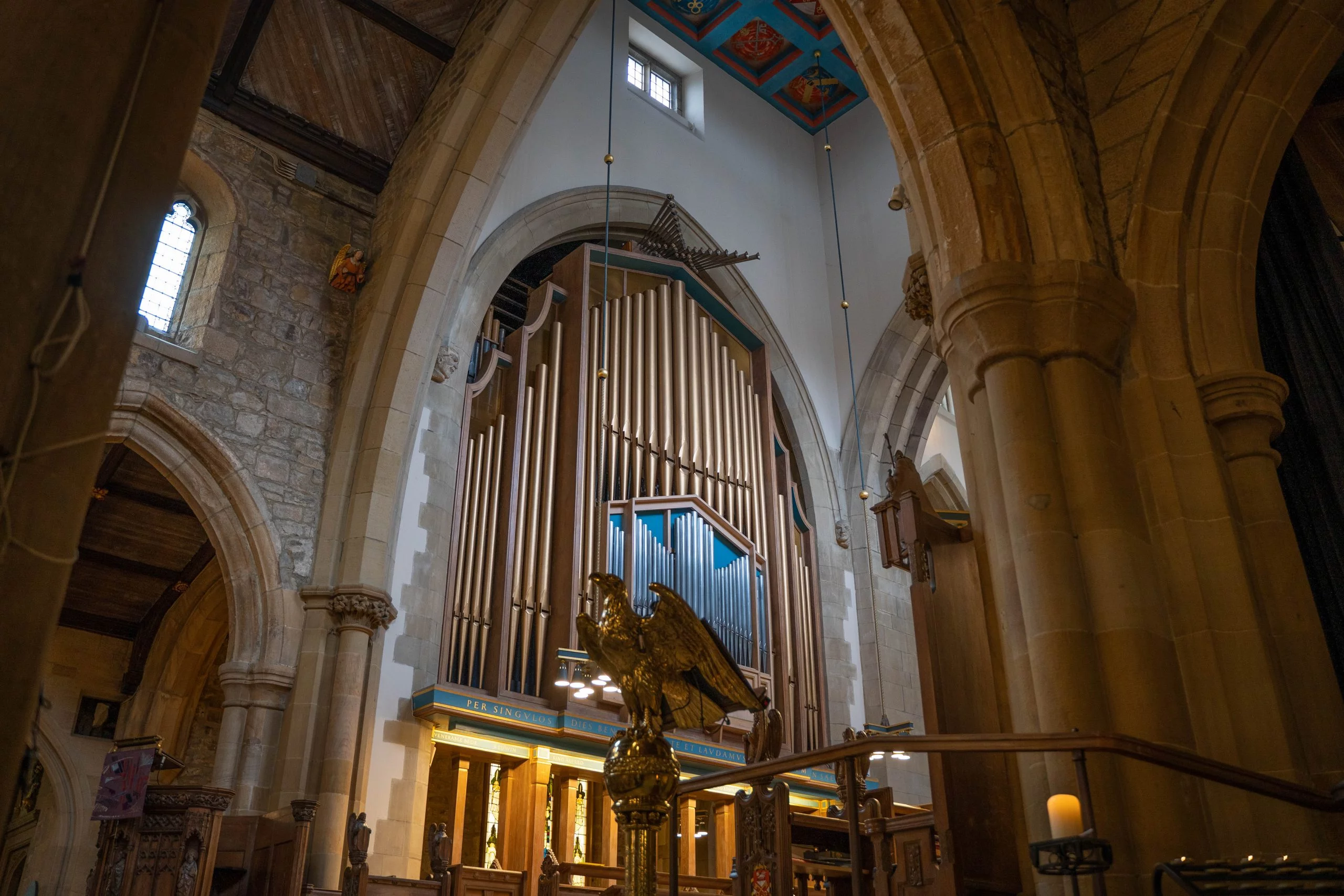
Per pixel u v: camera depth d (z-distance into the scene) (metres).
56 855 14.02
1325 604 6.18
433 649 12.12
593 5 13.68
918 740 3.79
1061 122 6.10
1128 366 5.80
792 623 15.99
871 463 18.34
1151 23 6.47
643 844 3.29
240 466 11.70
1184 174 6.07
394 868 10.93
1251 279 6.04
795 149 20.52
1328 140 6.93
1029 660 5.19
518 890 9.70
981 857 5.33
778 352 18.27
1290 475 6.51
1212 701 5.05
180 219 12.76
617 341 15.41
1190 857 4.61
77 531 2.34
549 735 12.05
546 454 14.02
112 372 2.47
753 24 19.02
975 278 5.71
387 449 12.24
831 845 6.80
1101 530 5.24
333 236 13.60
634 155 17.22
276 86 13.31
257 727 10.94
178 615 15.69
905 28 6.34
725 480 15.84
